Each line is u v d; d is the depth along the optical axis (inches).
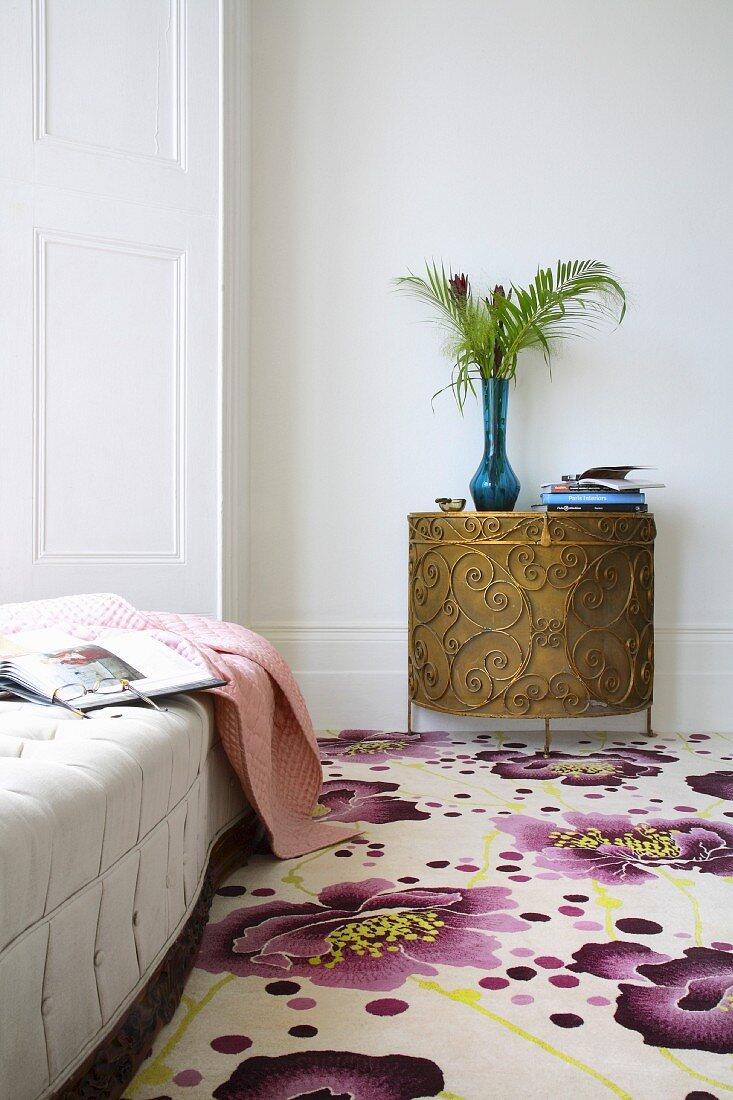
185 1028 53.2
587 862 81.9
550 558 121.2
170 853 55.6
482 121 140.5
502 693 121.9
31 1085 37.1
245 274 134.3
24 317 112.0
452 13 140.3
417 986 58.7
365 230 140.0
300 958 62.6
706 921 69.3
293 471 139.8
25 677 61.2
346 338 140.0
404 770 114.6
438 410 140.8
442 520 124.3
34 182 112.3
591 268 139.6
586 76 140.9
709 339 141.1
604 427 140.9
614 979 59.7
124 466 117.4
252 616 139.8
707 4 140.7
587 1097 46.7
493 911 70.9
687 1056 50.6
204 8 121.3
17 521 112.0
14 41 111.3
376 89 139.9
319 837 86.9
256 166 138.5
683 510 141.3
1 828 35.6
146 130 118.3
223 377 123.4
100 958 43.8
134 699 63.1
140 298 118.2
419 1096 46.6
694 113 140.9
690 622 141.4
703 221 141.0
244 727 73.4
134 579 118.3
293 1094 46.6
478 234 140.6
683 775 112.9
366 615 140.8
